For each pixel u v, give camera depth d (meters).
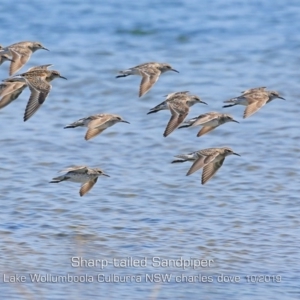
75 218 25.56
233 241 24.02
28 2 58.16
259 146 32.62
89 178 22.94
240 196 27.69
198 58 45.06
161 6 57.94
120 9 56.91
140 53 46.34
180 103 23.34
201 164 22.48
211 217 25.88
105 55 45.62
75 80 40.41
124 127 34.53
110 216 25.83
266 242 23.98
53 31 51.03
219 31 51.22
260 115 35.81
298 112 36.38
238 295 20.66
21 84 22.50
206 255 23.00
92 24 52.69
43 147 32.34
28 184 28.45
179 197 27.58
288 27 52.00
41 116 35.84
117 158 31.45
